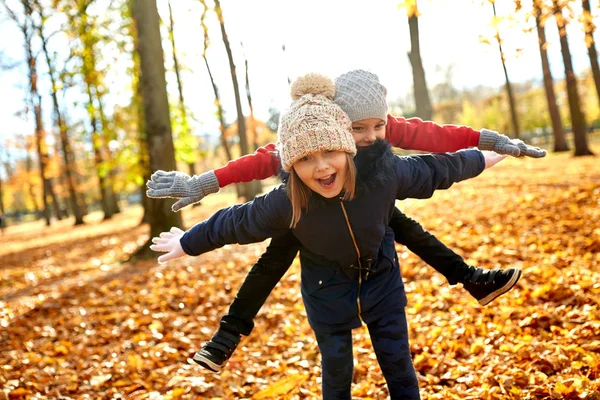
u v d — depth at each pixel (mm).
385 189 2369
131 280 7852
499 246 6957
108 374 4391
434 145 2643
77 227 28297
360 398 3410
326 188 2248
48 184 36344
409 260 6617
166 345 4930
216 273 7473
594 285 4703
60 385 4289
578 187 10336
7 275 11859
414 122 2721
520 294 4848
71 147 29641
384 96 2557
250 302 2777
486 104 55656
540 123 51031
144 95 10039
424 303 5160
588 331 3754
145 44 9961
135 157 15500
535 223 7953
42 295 8070
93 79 13117
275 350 4617
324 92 2436
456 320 4512
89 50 12875
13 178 47531
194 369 4312
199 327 5449
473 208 10211
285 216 2377
